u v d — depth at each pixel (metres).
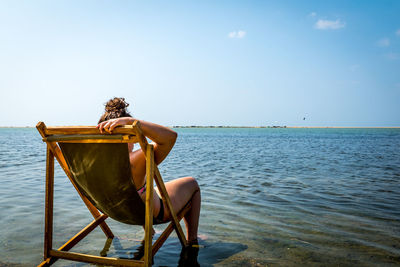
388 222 3.62
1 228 3.31
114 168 1.94
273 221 3.65
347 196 5.14
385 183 6.53
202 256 2.61
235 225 3.48
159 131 1.97
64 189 5.64
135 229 3.41
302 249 2.75
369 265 2.42
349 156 14.05
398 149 19.52
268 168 9.38
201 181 6.75
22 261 2.44
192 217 2.86
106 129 1.81
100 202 2.21
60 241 2.95
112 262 2.08
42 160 11.72
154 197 2.33
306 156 14.19
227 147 23.11
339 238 3.06
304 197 5.05
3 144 25.59
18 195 5.09
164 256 2.61
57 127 1.99
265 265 2.42
